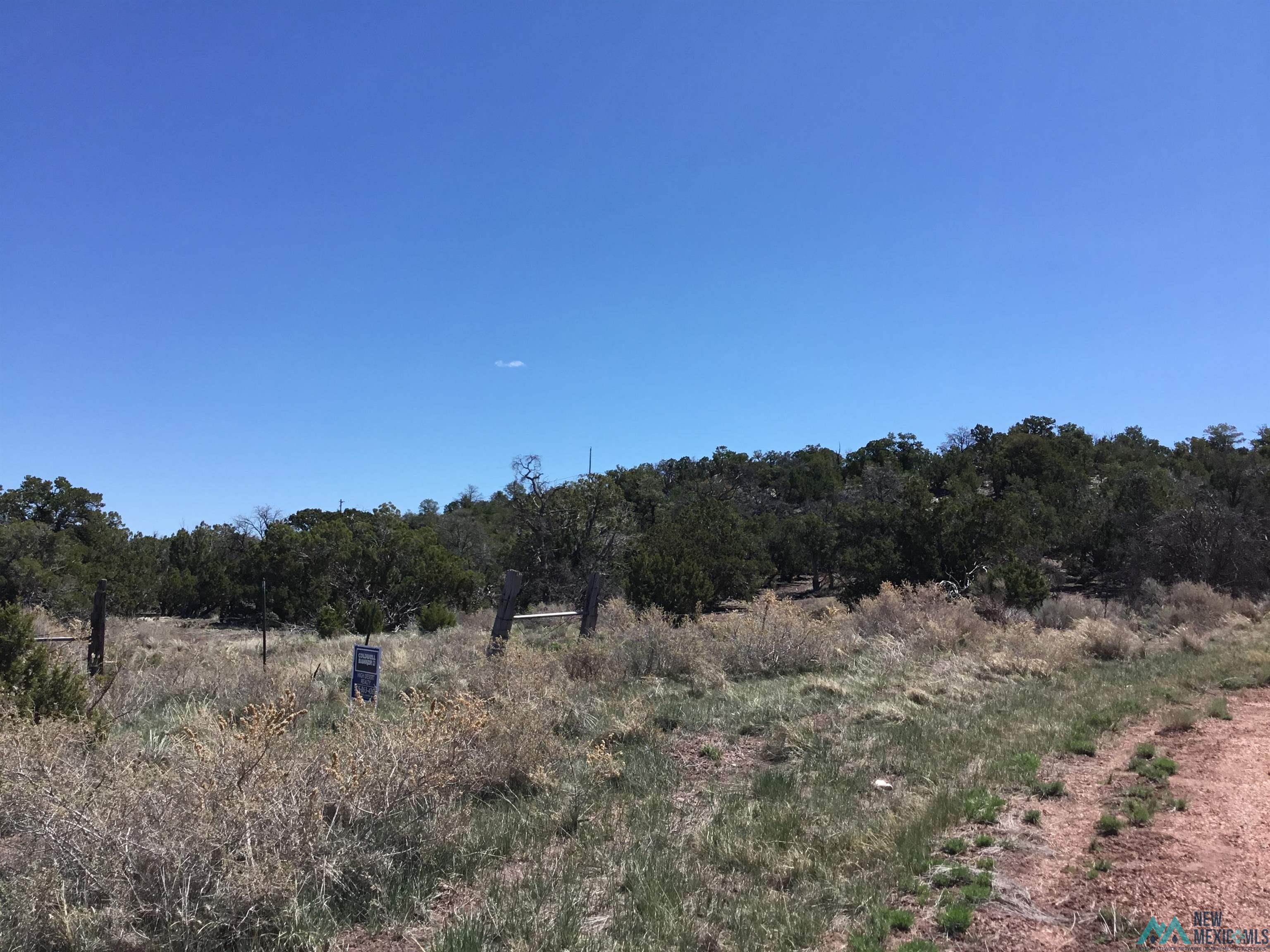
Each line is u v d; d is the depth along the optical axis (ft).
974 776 20.94
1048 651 41.29
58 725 16.43
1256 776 20.94
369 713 19.67
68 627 48.85
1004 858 15.99
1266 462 123.03
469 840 16.70
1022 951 12.50
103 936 11.62
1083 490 175.01
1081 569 120.57
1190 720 26.30
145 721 26.13
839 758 23.04
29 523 102.01
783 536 154.61
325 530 106.42
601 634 44.47
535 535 110.22
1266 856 15.89
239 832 13.37
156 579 117.70
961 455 232.94
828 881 14.97
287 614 102.58
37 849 12.85
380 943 12.87
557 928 12.98
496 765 20.45
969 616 51.80
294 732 19.95
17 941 11.43
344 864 14.33
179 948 12.05
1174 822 17.80
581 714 27.20
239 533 138.62
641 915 13.61
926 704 30.22
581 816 18.57
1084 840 16.92
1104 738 24.94
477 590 104.12
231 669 34.58
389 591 100.53
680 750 24.52
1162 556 92.07
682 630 41.14
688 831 17.65
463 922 13.15
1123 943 12.69
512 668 28.84
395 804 15.97
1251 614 64.23
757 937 12.94
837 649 41.16
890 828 17.31
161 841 12.76
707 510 124.67
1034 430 284.82
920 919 13.53
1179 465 179.22
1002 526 91.91
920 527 94.02
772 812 18.52
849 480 271.08
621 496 114.73
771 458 304.50
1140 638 47.62
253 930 12.72
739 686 33.76
